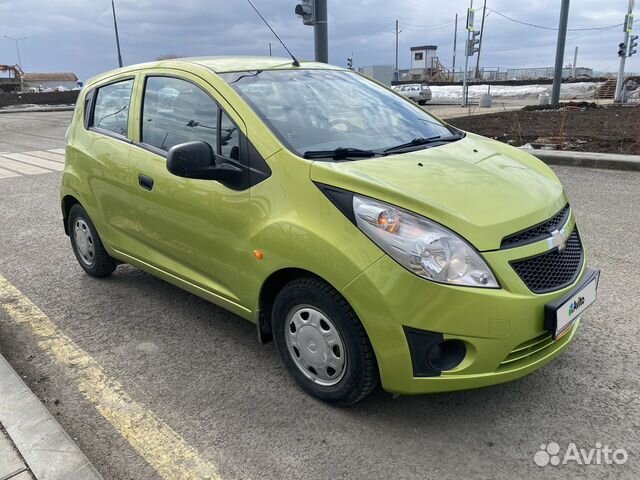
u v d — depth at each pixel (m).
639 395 3.00
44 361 3.55
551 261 2.67
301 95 3.48
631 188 7.36
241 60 3.80
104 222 4.29
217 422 2.90
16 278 4.99
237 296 3.22
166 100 3.67
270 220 2.86
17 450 2.56
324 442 2.72
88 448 2.73
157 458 2.66
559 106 20.19
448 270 2.42
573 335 2.98
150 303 4.39
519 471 2.51
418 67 68.62
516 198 2.76
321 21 10.35
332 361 2.84
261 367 3.41
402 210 2.53
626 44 23.12
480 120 16.11
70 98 39.34
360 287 2.52
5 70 61.50
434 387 2.53
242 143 3.06
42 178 10.00
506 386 3.13
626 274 4.57
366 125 3.48
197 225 3.32
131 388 3.24
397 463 2.57
